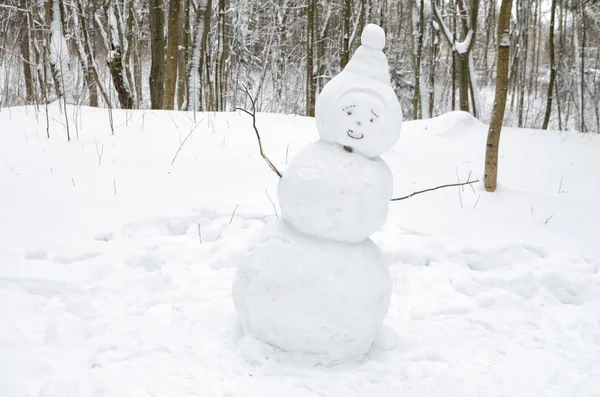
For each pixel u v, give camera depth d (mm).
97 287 4000
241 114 10023
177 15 11961
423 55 23062
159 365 3174
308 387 3049
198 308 3939
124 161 6977
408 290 4461
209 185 6414
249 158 7605
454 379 3236
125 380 2994
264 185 6590
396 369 3305
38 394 2713
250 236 5145
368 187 3123
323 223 3115
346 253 3184
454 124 9617
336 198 3082
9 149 7035
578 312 4238
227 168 7129
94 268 4227
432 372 3303
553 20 15500
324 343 3191
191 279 4383
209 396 2906
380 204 3184
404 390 3105
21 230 4723
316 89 17812
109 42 12219
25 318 3492
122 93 12320
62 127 8180
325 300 3096
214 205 5676
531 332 3873
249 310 3268
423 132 9539
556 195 7512
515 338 3793
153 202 5641
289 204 3189
